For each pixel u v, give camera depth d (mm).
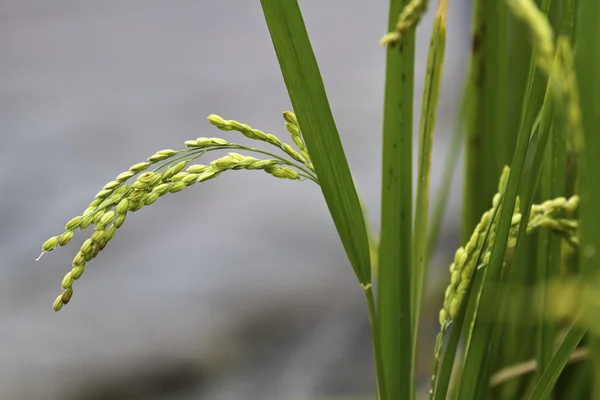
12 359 2465
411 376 667
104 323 2625
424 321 1486
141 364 2453
